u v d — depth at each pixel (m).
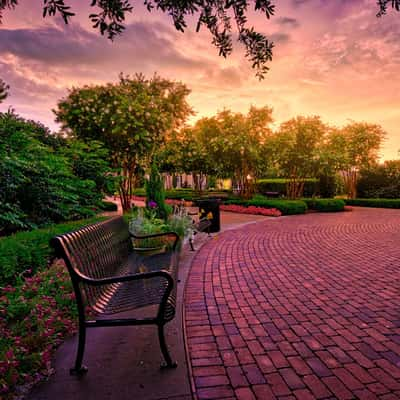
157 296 2.36
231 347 2.49
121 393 1.86
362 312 3.21
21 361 2.03
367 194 20.58
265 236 8.02
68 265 2.05
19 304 2.71
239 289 3.94
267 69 2.23
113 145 9.83
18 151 5.66
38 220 6.24
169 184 34.53
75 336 2.57
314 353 2.40
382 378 2.07
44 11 1.68
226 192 25.62
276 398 1.86
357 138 19.55
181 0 2.00
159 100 10.15
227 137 16.33
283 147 15.89
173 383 1.96
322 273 4.64
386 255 5.79
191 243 6.33
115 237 3.43
